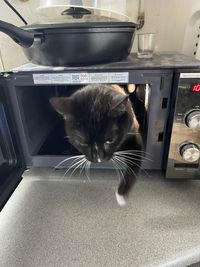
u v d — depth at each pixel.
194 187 0.49
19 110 0.48
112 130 0.54
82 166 0.54
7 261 0.35
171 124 0.44
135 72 0.42
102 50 0.43
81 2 0.48
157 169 0.52
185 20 0.67
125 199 0.46
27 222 0.42
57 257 0.35
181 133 0.44
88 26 0.39
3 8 0.65
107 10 0.52
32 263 0.34
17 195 0.49
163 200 0.45
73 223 0.41
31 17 0.66
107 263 0.33
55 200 0.47
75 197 0.48
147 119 0.47
